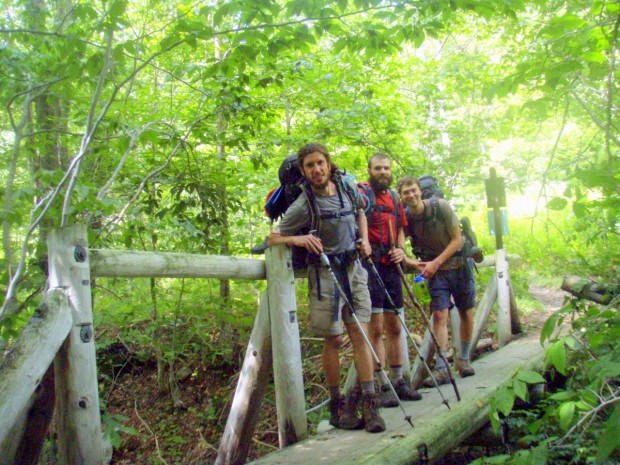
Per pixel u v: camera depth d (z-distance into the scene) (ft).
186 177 18.75
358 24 12.42
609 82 7.02
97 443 7.32
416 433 9.94
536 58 8.15
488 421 12.39
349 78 22.31
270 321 10.90
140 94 20.20
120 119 16.38
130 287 21.12
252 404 11.19
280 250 10.74
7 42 14.11
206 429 20.97
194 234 16.65
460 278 14.99
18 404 6.19
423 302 23.93
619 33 7.68
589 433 9.53
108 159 17.67
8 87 13.15
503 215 21.52
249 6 11.04
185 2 18.76
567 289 14.85
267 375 11.19
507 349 19.33
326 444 9.78
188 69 17.10
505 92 8.49
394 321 13.12
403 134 27.55
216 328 25.71
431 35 11.93
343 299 10.28
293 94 21.97
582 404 7.15
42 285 10.10
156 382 23.88
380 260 12.78
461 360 15.51
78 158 9.68
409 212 14.74
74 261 7.27
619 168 7.57
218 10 11.03
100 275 7.88
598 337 8.18
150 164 18.88
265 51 12.48
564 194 8.29
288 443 10.57
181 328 23.68
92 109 10.33
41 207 11.16
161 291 21.59
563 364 6.53
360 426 10.64
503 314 21.17
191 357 24.25
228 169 21.13
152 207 17.49
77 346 7.18
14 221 10.19
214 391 22.76
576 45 7.61
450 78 27.50
